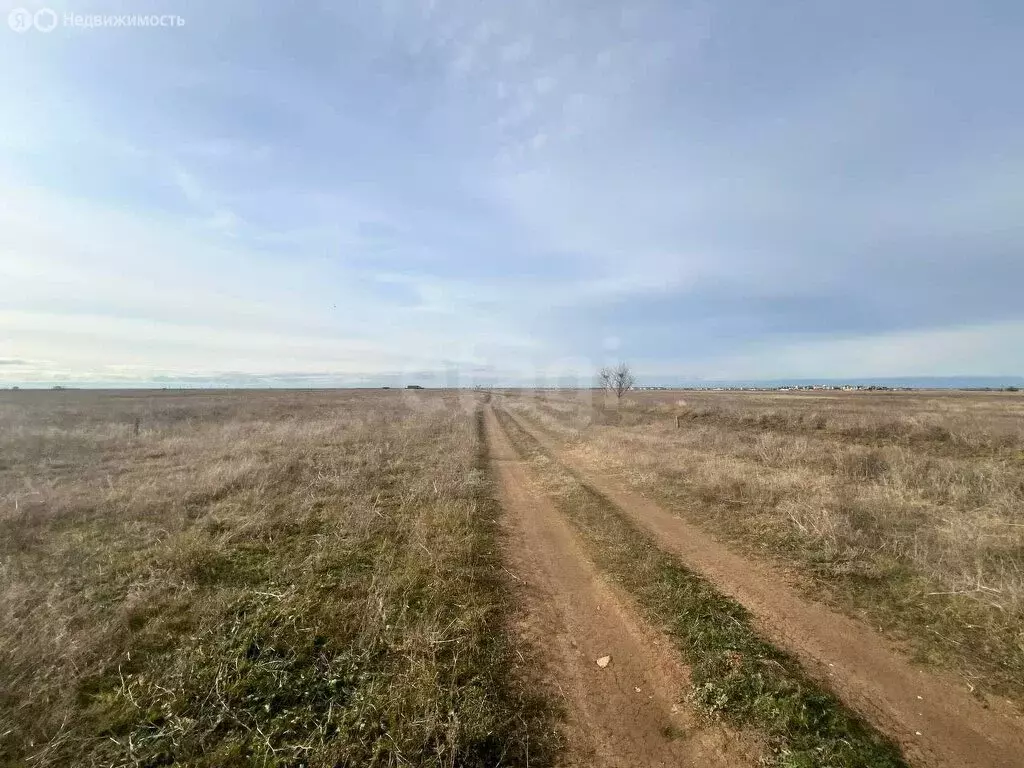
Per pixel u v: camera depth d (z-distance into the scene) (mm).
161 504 8305
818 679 3854
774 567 6102
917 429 16375
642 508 8914
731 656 4125
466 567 5980
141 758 3002
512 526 8016
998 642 4277
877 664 4051
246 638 4270
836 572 5828
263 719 3346
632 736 3287
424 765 2914
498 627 4684
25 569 5668
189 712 3402
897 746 3146
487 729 3227
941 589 5262
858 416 21203
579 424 24719
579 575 6016
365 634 4336
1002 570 5457
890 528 7113
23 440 15781
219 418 25453
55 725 3205
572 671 4016
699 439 16578
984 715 3422
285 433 17188
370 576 5641
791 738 3205
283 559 6152
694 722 3412
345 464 12211
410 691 3572
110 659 3945
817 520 7227
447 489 9773
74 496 8883
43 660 3785
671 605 5133
